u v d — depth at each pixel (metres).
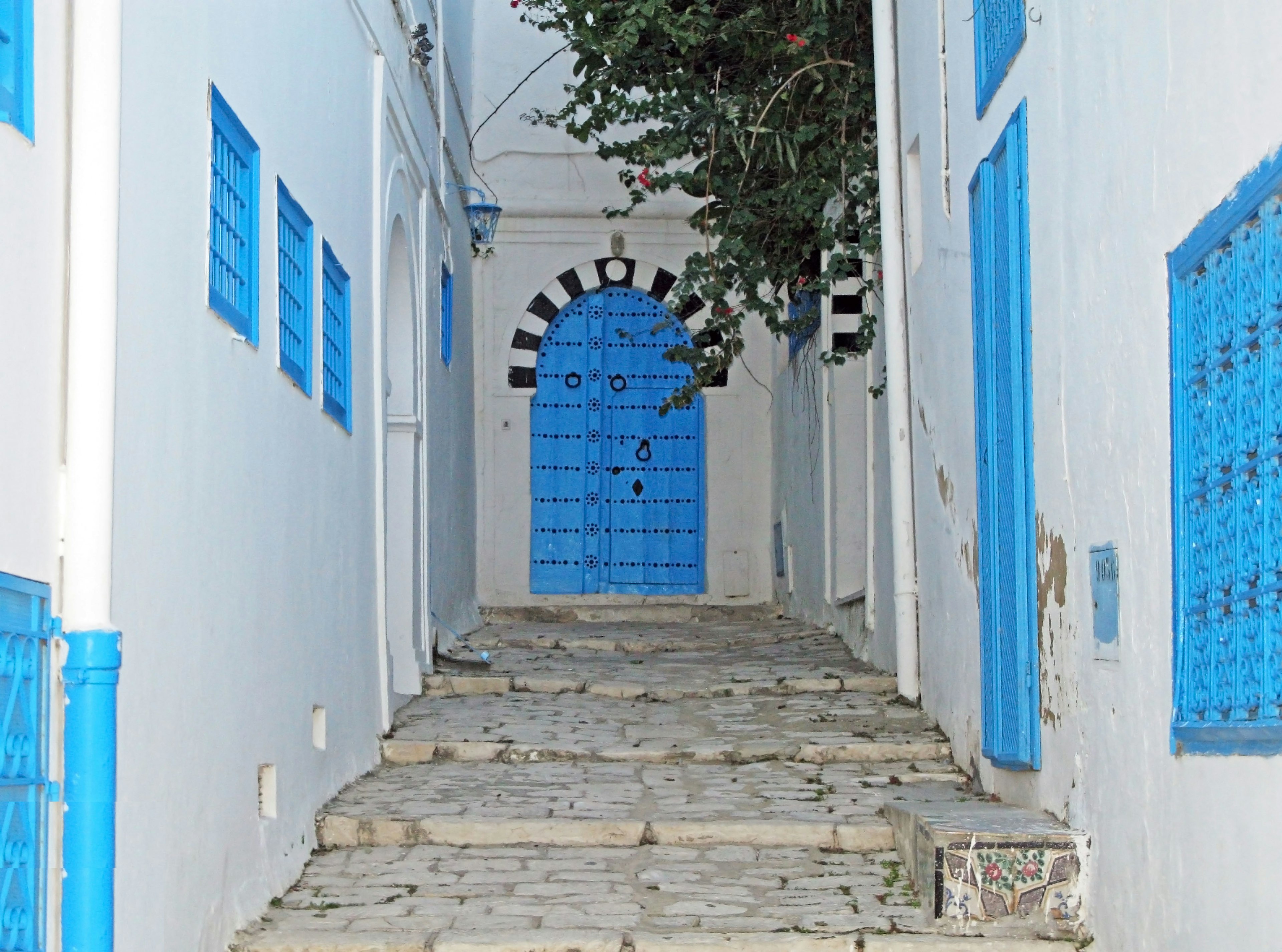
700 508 15.26
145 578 4.27
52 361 3.77
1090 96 5.09
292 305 6.41
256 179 5.67
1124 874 4.73
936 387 8.30
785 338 14.38
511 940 5.14
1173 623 4.21
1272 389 3.47
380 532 8.27
